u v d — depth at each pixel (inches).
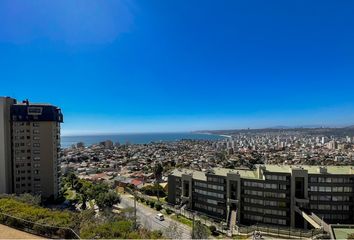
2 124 4313.5
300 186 3580.2
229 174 3929.6
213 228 3253.0
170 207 4507.9
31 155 4488.2
